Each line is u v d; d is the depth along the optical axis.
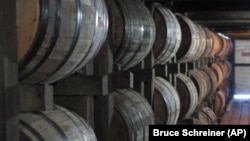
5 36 2.60
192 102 8.46
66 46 3.17
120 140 4.70
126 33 4.89
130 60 5.31
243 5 9.89
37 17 2.83
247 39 22.70
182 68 8.62
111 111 4.55
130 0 5.28
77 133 3.40
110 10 4.92
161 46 6.70
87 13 3.36
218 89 15.55
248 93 23.11
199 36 9.28
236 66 22.97
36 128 3.05
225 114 16.62
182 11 10.23
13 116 2.69
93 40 3.53
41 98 3.19
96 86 4.21
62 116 3.46
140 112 5.07
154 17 6.74
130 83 4.70
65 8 3.09
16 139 2.73
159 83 6.90
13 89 2.68
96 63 4.42
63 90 4.23
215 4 10.10
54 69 3.25
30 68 3.07
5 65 2.59
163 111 6.62
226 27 16.91
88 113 4.27
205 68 12.06
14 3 2.68
